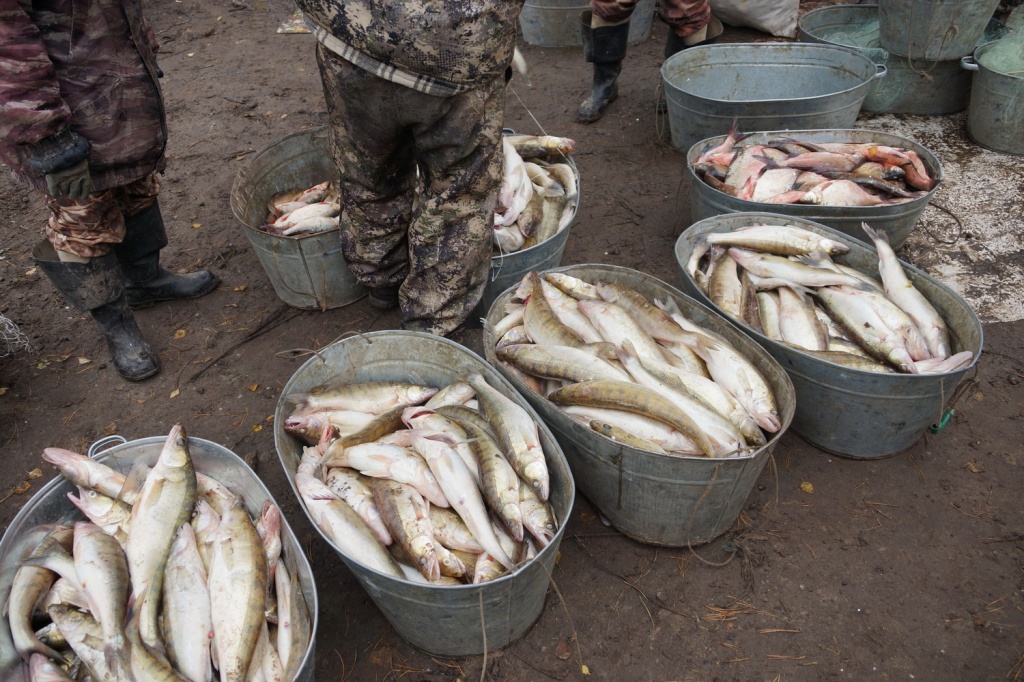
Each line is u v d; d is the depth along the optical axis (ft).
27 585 6.76
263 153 12.15
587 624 7.82
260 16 24.64
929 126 17.11
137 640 6.37
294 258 11.10
